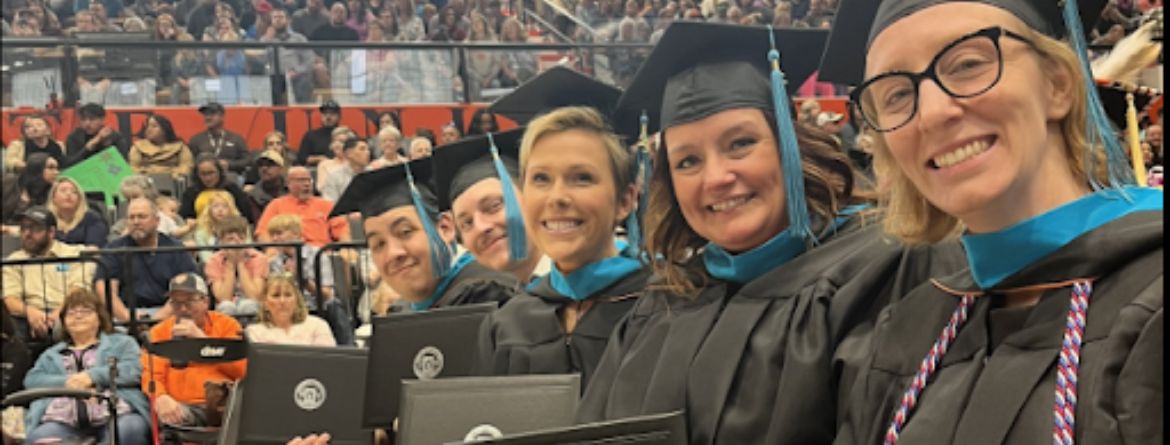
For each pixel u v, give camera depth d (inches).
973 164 51.2
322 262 221.5
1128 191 50.9
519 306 100.1
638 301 85.8
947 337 54.7
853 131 92.0
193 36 291.6
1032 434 47.8
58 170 295.0
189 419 187.9
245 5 289.7
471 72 198.7
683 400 73.8
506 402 85.4
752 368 71.2
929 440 51.6
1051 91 52.1
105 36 297.1
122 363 200.5
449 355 106.8
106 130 292.0
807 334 68.8
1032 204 51.3
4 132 299.9
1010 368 49.9
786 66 77.3
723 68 76.3
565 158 92.7
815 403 66.6
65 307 202.4
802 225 71.9
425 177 130.0
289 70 279.1
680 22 76.1
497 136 112.0
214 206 259.1
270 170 265.0
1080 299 48.6
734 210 75.1
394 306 150.1
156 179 285.0
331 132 262.2
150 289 235.5
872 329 65.9
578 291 94.2
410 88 234.5
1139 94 66.7
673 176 78.4
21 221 244.2
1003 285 52.2
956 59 51.7
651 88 82.4
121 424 194.7
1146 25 67.4
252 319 223.9
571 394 84.9
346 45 260.1
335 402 118.0
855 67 67.2
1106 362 46.2
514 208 108.6
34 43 299.9
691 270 80.6
